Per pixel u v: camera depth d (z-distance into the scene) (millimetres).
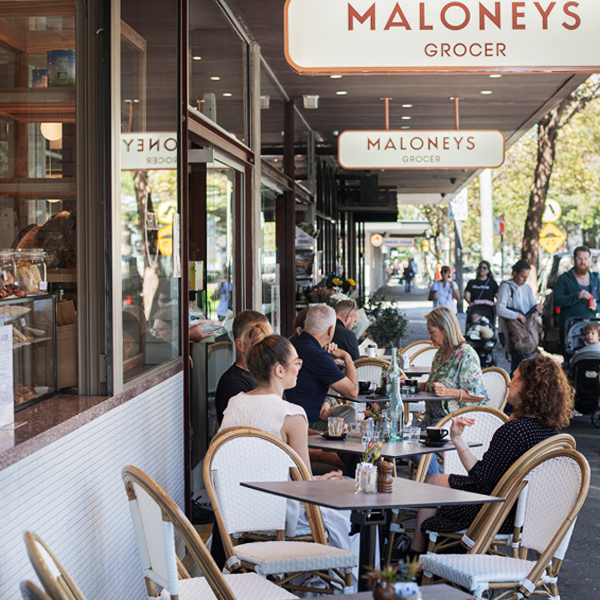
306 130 13711
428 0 5199
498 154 10680
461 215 29797
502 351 18219
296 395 6039
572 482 3762
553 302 13531
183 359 5461
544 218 22109
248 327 5445
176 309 5379
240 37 8336
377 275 57250
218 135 7273
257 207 9039
